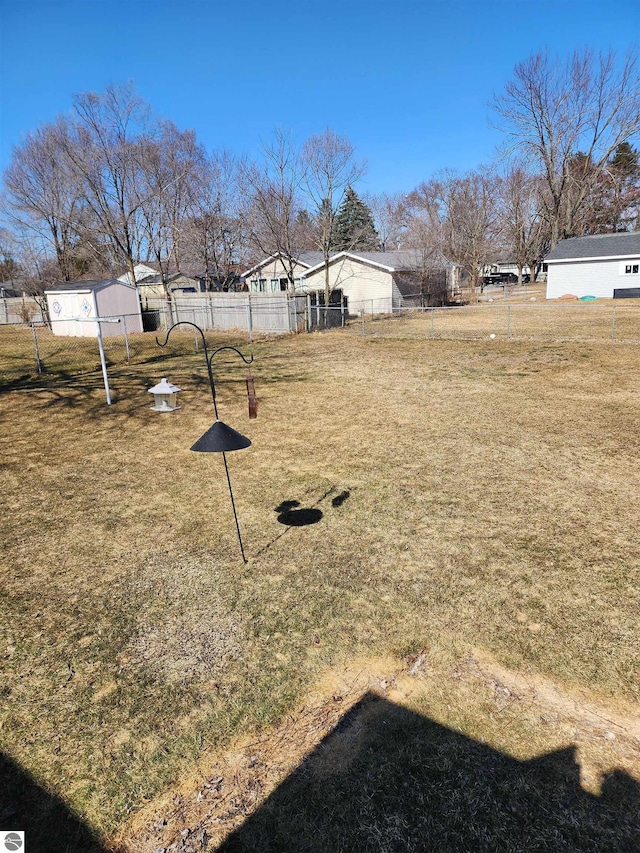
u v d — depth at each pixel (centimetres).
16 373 1319
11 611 352
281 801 216
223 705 266
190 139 2591
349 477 562
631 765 225
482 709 257
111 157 2298
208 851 198
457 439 673
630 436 656
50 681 288
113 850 200
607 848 192
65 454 685
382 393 955
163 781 228
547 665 284
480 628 315
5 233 3303
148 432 771
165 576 388
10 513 509
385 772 226
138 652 308
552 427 708
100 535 457
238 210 2738
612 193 4016
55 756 241
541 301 2956
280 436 721
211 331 2239
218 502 515
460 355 1331
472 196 4362
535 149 3519
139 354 1603
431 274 3086
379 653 298
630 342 1369
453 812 208
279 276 3106
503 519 452
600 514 454
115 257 2838
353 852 195
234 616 337
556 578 363
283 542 429
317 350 1546
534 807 209
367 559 397
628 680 271
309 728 251
